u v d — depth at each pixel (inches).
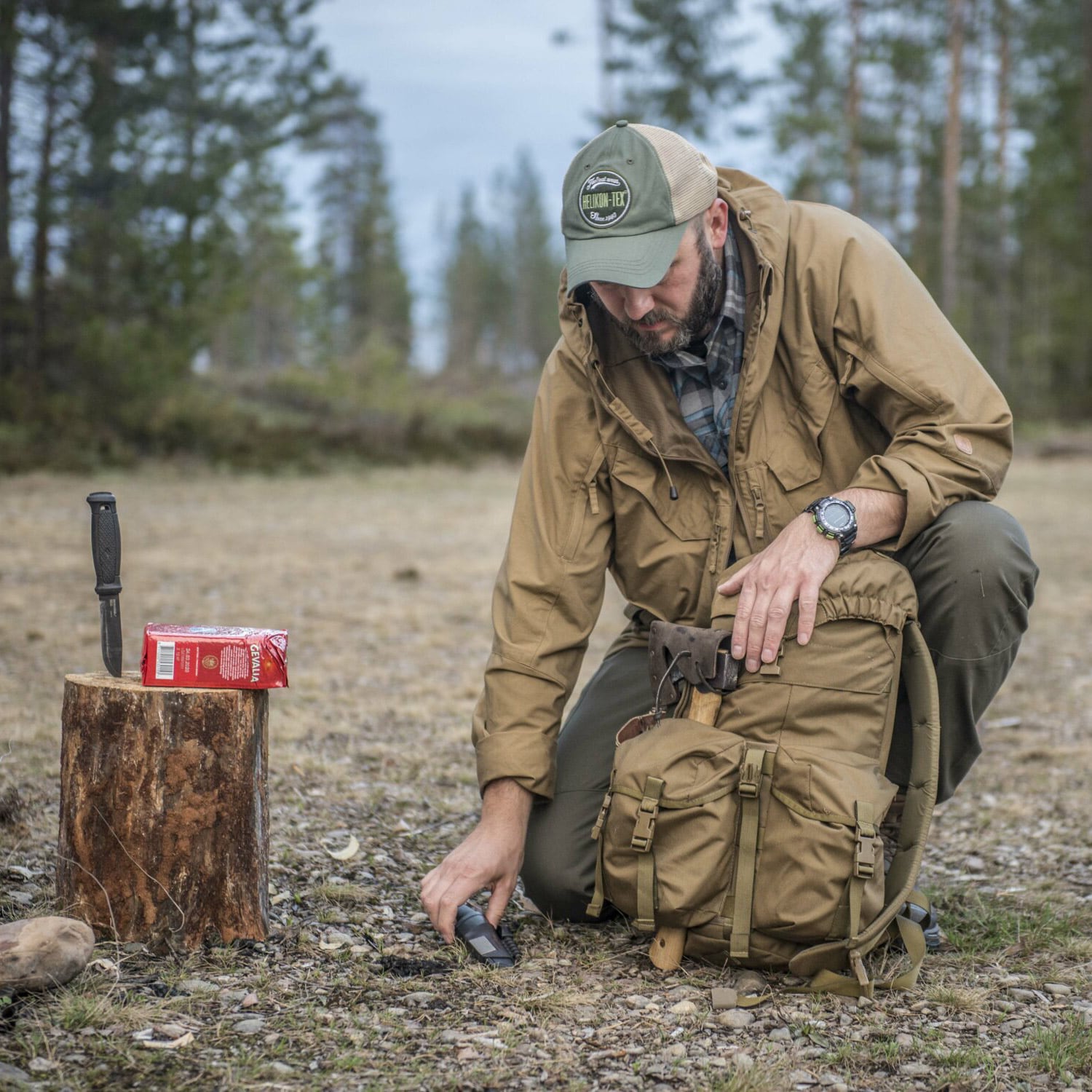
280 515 432.8
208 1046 61.9
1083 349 1244.5
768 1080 59.8
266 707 78.1
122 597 237.1
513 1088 59.1
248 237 1422.2
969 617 75.8
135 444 664.4
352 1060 60.9
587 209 74.9
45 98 719.1
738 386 80.7
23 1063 58.7
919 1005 70.7
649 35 1124.5
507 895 79.2
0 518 374.0
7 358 698.2
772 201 82.8
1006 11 1186.0
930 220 1438.2
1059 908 89.5
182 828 74.0
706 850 71.6
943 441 76.9
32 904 79.2
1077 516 442.6
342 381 1094.4
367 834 103.5
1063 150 1305.4
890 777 81.1
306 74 843.4
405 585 274.4
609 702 88.5
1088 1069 62.7
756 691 73.1
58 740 125.9
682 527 83.4
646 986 72.4
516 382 2055.9
